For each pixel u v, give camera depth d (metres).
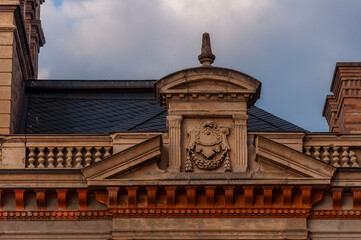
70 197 53.84
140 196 53.31
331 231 53.38
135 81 64.75
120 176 53.31
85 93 64.19
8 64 59.28
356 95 62.22
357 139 54.69
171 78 54.53
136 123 58.03
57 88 63.84
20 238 53.41
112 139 54.69
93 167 52.94
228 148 53.84
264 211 53.22
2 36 59.84
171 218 53.28
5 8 60.44
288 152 53.22
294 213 53.28
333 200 53.41
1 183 53.31
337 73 63.16
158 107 63.75
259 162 53.75
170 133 54.06
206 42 55.66
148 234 53.00
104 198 53.47
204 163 53.56
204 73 54.50
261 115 59.06
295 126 57.69
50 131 60.81
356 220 53.59
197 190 53.12
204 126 54.25
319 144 54.72
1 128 57.88
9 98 58.59
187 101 54.59
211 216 53.28
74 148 54.81
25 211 53.59
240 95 54.53
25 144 54.78
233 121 54.41
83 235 53.47
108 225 53.56
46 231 53.47
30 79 64.56
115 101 64.06
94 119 62.31
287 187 52.94
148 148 53.38
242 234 53.00
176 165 53.66
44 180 53.38
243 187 52.94
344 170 53.28
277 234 53.03
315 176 52.94
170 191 53.03
